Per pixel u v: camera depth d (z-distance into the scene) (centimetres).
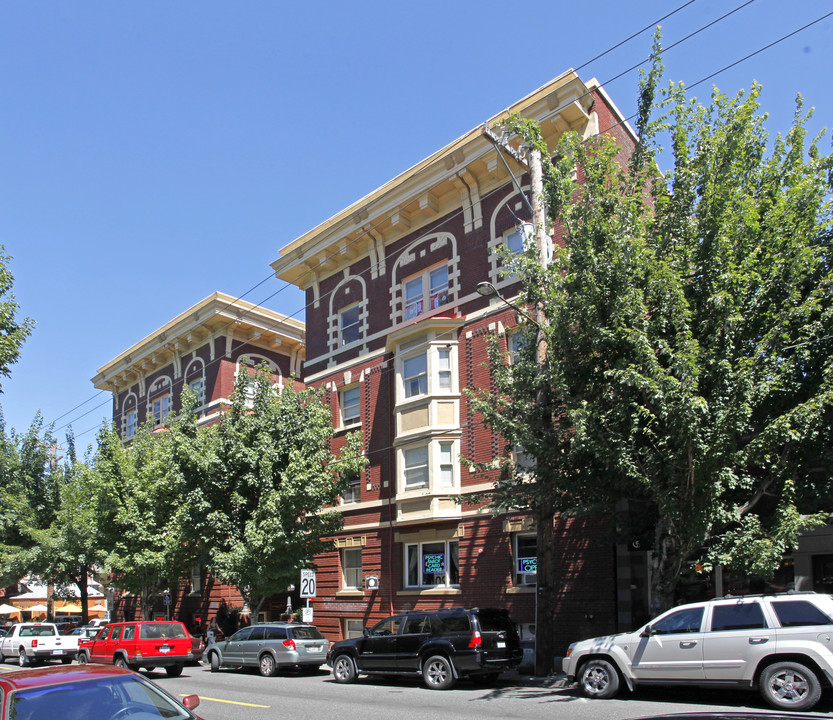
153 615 3300
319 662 1894
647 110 1389
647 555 1830
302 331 3716
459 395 2259
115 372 4141
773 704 1048
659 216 1389
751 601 1120
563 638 1852
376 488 2469
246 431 2233
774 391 1268
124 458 2859
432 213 2509
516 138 2180
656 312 1334
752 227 1284
